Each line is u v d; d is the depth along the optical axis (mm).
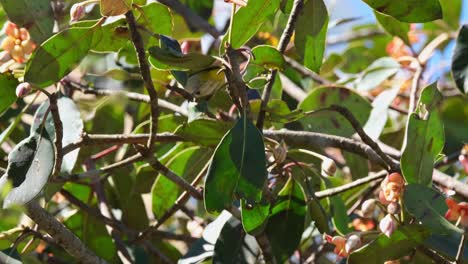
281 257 1571
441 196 1456
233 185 1400
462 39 1545
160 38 1441
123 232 1740
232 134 1407
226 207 1395
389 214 1459
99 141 1542
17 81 1467
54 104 1416
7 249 1480
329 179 1727
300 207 1580
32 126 1534
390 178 1475
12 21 1559
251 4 1510
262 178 1406
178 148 1738
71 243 1494
